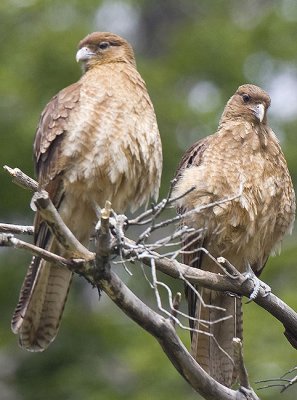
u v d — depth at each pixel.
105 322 20.39
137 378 18.89
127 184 12.28
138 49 26.72
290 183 13.17
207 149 13.04
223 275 11.71
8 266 21.16
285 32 24.25
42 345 11.99
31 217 21.25
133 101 12.29
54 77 21.84
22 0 23.28
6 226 11.84
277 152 13.09
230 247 12.95
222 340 12.73
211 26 24.67
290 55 24.03
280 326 17.97
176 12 27.11
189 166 13.16
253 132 13.09
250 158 12.92
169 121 22.17
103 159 12.06
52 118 12.21
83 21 23.17
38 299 11.92
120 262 10.04
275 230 13.19
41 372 20.17
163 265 11.41
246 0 26.86
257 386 17.08
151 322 10.20
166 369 17.97
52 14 23.22
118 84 12.31
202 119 22.25
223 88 23.78
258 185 12.87
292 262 19.52
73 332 20.22
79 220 12.34
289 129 22.83
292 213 13.20
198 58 24.12
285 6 24.77
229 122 13.29
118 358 19.75
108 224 9.91
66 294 11.95
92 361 19.86
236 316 12.73
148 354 18.20
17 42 22.75
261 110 13.22
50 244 11.84
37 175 12.56
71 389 19.28
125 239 10.41
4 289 20.92
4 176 20.70
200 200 12.76
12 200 20.91
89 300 21.88
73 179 12.09
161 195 21.17
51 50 21.94
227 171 12.85
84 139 12.05
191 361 10.28
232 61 24.00
